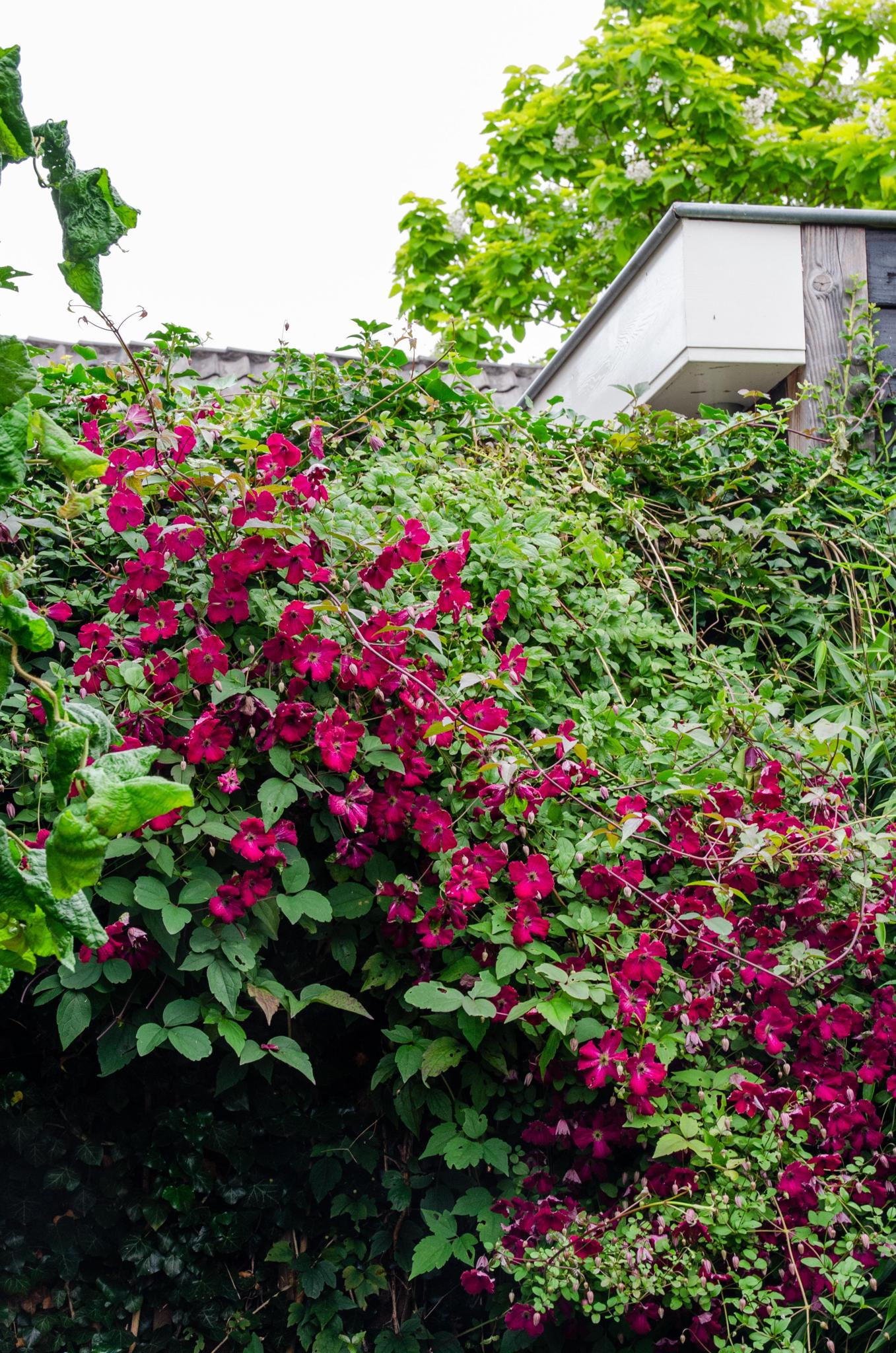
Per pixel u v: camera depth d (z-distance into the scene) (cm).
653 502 330
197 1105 216
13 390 89
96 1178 211
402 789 203
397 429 291
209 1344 207
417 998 185
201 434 234
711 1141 181
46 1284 208
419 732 201
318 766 204
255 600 205
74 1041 215
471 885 191
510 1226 188
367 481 248
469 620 224
